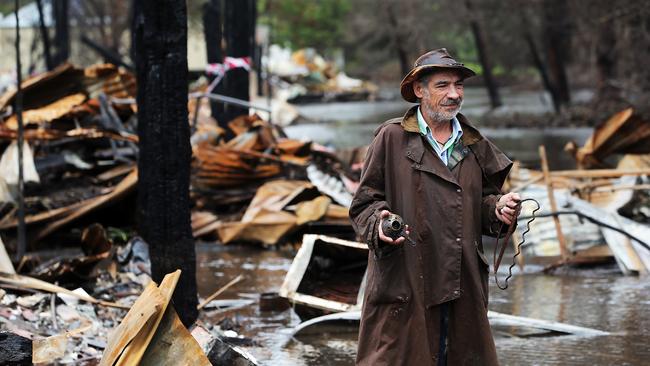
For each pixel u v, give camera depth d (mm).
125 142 13961
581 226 11844
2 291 7918
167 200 7527
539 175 13609
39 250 12320
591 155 13680
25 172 12062
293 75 69500
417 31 54469
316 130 35406
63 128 13906
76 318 7828
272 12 89062
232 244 13047
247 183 14180
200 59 25578
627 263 10477
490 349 5285
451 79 5254
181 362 5766
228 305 9289
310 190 13336
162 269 7582
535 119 37188
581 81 60594
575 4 36062
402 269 5270
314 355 7531
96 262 9094
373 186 5398
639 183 12234
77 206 12500
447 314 5293
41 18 21422
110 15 38594
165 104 7477
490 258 11680
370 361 5297
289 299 8367
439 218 5270
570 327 8031
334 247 8641
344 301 8664
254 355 7535
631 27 32719
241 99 18438
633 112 13180
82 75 13898
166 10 7477
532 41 41125
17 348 6660
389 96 65562
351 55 93625
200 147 14031
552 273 10734
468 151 5359
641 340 7777
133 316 5781
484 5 42906
